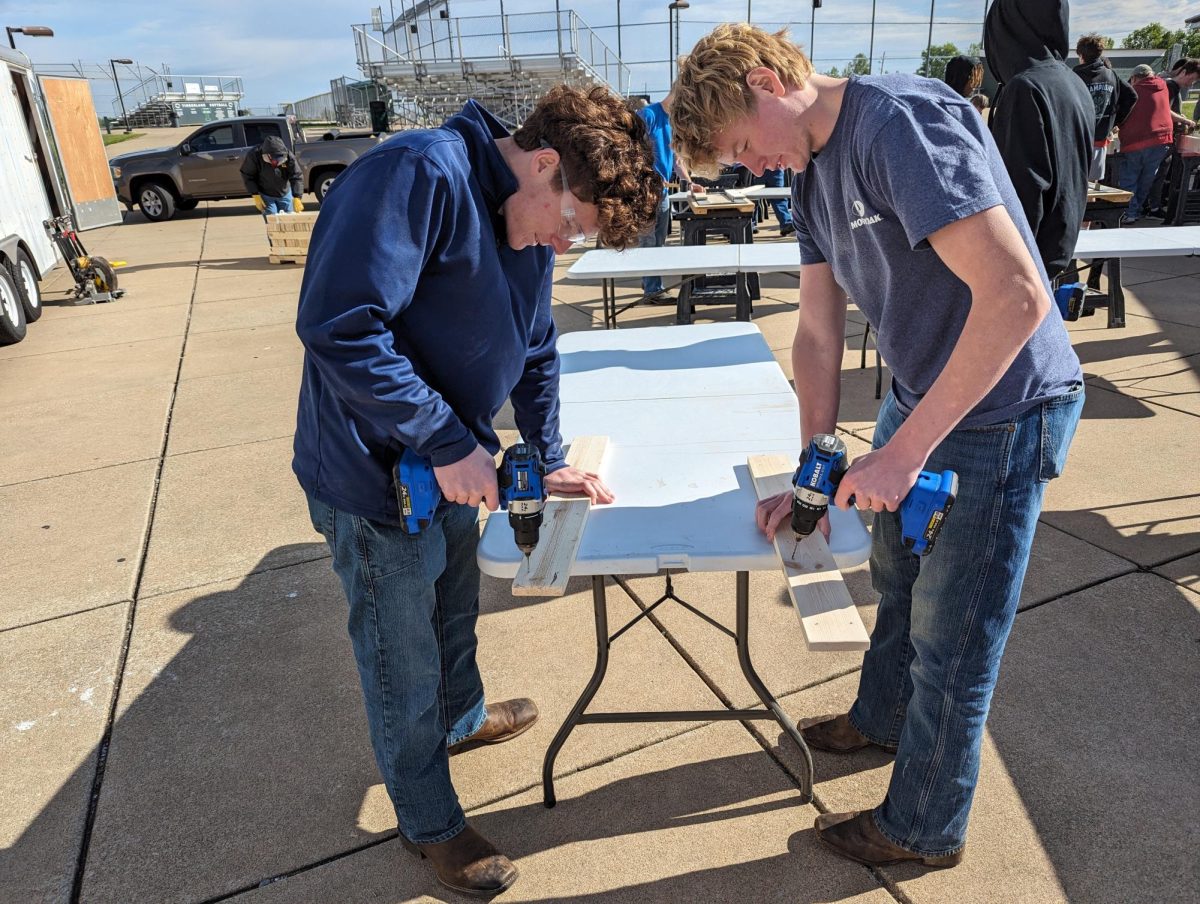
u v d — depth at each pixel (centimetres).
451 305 132
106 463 386
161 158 1295
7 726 220
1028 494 135
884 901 160
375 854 178
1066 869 164
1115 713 204
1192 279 622
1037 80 248
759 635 243
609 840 178
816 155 134
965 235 113
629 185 128
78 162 1127
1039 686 213
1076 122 254
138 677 238
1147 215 859
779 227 912
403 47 2047
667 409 209
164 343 590
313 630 256
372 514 140
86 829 187
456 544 178
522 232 136
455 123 131
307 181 1340
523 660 238
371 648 152
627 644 242
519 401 167
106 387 495
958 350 118
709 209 575
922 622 149
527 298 147
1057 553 271
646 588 270
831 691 219
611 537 146
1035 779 186
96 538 318
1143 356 456
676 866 171
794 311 598
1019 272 112
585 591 270
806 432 180
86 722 221
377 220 116
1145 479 318
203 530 321
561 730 182
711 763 198
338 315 117
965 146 115
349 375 119
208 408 453
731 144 133
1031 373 130
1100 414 381
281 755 207
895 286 133
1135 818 175
